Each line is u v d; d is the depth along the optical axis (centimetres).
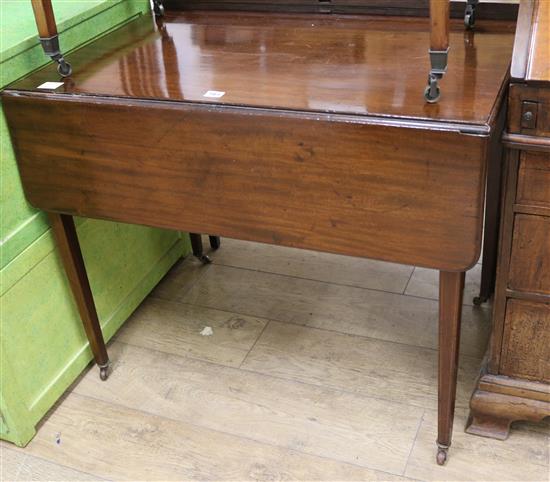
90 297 165
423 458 150
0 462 156
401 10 160
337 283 204
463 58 134
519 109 115
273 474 148
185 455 154
